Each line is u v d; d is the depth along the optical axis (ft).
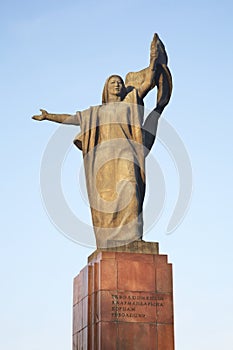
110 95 124.98
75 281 122.01
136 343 106.63
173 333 108.06
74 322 119.55
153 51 125.08
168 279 111.04
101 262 110.22
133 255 111.55
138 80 128.16
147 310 108.68
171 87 126.93
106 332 106.42
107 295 108.37
